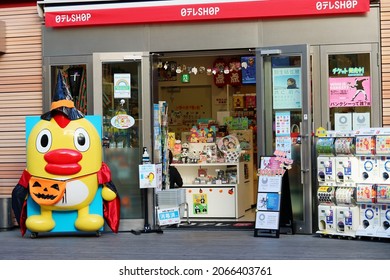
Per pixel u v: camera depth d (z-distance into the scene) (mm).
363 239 11453
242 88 17719
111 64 12773
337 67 12250
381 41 12102
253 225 13430
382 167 11133
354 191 11336
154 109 12836
